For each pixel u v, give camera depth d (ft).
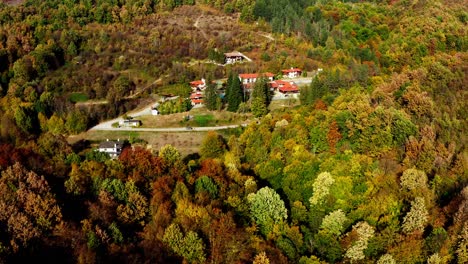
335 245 253.65
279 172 332.19
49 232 229.66
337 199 284.20
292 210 284.41
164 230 239.30
